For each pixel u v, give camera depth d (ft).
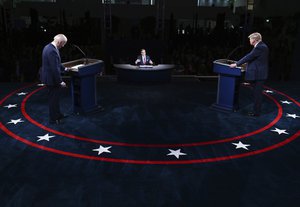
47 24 44.39
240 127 16.90
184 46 40.40
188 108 20.12
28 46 36.29
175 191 10.67
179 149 14.11
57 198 10.13
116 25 47.75
